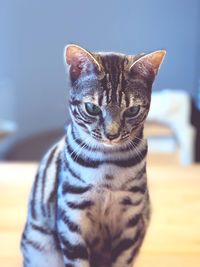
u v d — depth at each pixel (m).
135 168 0.36
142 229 0.40
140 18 1.24
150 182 0.62
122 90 0.34
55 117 1.29
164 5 1.23
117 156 0.35
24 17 1.23
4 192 0.59
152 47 1.26
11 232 0.50
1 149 1.25
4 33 1.24
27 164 0.69
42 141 1.12
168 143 1.00
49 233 0.39
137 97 0.34
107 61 0.34
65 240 0.37
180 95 1.03
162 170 0.67
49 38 1.25
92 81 0.34
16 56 1.26
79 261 0.38
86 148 0.35
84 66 0.34
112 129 0.34
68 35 1.25
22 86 1.28
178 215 0.54
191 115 1.03
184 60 1.27
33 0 1.21
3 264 0.44
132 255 0.40
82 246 0.38
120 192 0.36
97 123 0.34
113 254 0.40
